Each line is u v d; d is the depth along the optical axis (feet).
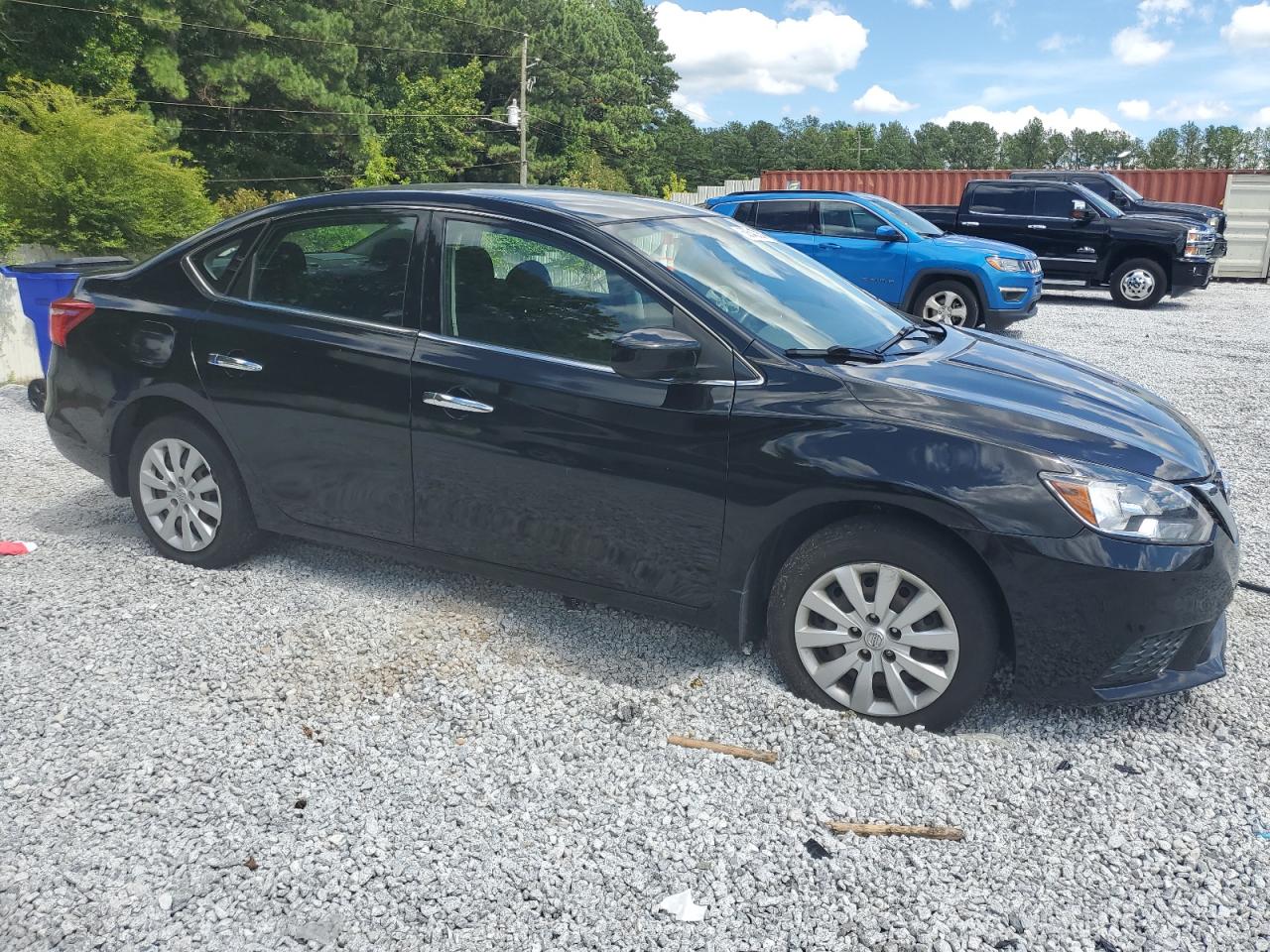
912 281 41.60
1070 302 57.62
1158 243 53.47
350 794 9.53
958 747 10.33
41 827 8.96
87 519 16.93
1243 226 71.72
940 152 604.08
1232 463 22.59
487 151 195.21
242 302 13.83
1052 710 11.20
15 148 31.17
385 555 13.32
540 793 9.61
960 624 10.14
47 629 12.73
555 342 11.82
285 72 113.91
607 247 11.75
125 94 41.73
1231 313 52.11
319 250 13.43
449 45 197.57
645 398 11.16
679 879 8.48
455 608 13.56
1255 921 8.02
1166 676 10.50
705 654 12.35
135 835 8.89
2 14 88.58
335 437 13.04
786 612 11.04
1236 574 10.46
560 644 12.61
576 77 220.43
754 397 10.77
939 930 7.90
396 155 176.96
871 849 8.87
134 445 14.80
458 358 12.17
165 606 13.44
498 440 11.93
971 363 12.18
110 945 7.65
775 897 8.26
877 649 10.61
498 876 8.48
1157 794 9.71
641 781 9.82
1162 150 581.94
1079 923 8.00
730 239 13.69
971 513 9.76
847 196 43.62
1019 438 10.07
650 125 325.21
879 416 10.36
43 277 24.90
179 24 97.60
